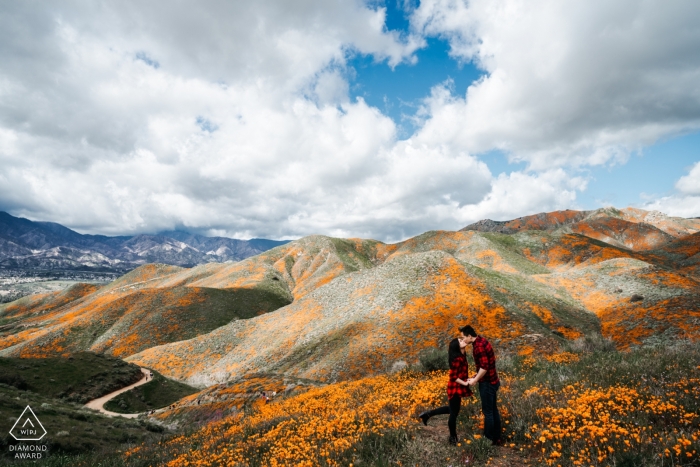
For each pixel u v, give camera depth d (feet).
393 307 181.68
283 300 474.08
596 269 248.93
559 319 171.22
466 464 17.95
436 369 56.95
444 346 143.95
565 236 479.41
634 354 39.40
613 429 17.38
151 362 237.45
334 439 24.06
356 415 27.86
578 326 167.94
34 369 168.35
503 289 195.21
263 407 55.72
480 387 20.77
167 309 351.25
